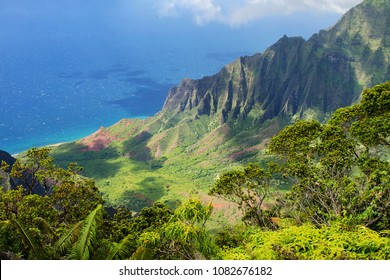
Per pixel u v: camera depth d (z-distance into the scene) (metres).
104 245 15.93
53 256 14.91
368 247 8.80
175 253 14.96
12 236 18.22
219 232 21.52
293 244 9.06
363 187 22.73
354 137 27.98
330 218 18.31
